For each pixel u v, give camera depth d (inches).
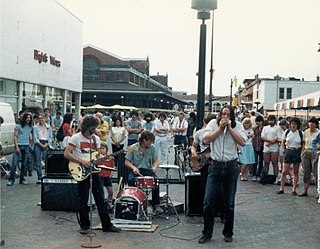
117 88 1971.0
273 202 403.5
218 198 329.7
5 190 441.4
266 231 303.9
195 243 273.7
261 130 538.3
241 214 354.0
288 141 443.2
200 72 418.3
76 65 1315.2
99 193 295.4
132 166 338.3
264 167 514.3
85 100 2005.4
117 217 308.2
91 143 296.8
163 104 2551.7
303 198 425.1
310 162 432.5
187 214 340.5
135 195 307.6
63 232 293.9
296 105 756.0
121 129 564.7
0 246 260.5
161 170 594.9
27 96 938.1
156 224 317.1
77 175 289.7
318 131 414.6
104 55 2383.1
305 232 302.5
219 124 278.4
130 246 265.1
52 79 1088.2
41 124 503.2
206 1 408.5
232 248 264.7
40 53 988.6
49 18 1047.0
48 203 354.3
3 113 619.8
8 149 626.5
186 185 340.5
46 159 357.4
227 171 276.1
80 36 1346.0
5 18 793.6
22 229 299.7
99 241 273.9
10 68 824.9
